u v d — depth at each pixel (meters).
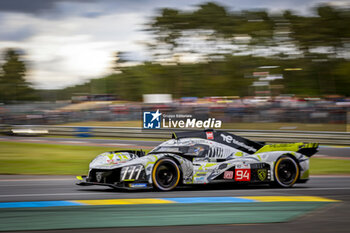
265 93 67.12
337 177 20.02
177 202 12.56
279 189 15.61
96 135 44.59
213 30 82.25
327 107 39.88
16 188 15.53
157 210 11.36
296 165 15.97
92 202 12.48
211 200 12.97
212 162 14.95
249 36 82.81
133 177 13.80
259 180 15.34
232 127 40.28
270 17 84.50
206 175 14.62
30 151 30.83
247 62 81.31
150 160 14.11
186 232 9.04
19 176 19.86
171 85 82.88
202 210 11.45
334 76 86.25
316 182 18.02
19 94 111.88
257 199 13.33
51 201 12.64
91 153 29.69
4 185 16.44
